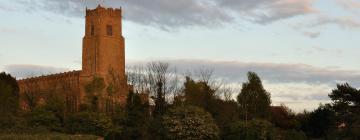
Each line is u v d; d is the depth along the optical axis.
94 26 183.00
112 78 165.38
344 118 134.88
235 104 137.38
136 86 140.25
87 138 111.38
